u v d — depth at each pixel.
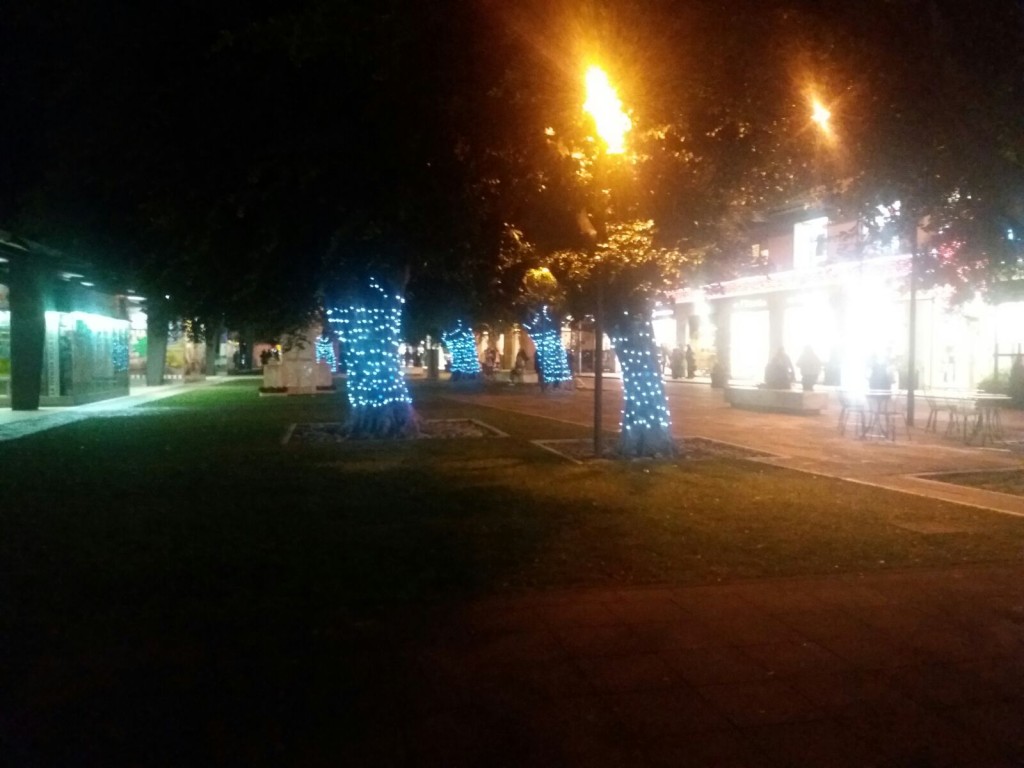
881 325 37.47
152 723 5.07
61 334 26.98
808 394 24.47
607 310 15.20
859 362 38.03
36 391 25.55
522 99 11.23
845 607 7.05
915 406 26.98
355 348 18.61
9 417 23.50
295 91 13.24
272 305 20.38
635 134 11.15
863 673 5.79
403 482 12.62
